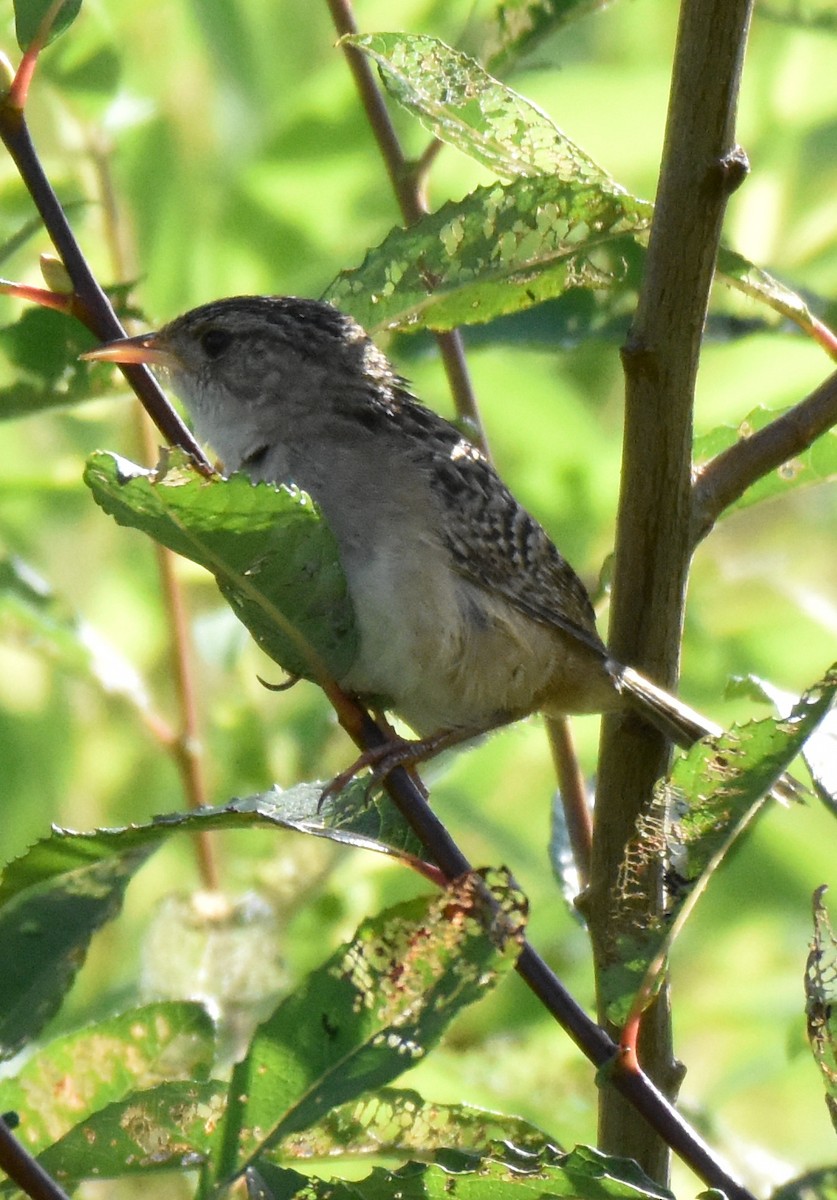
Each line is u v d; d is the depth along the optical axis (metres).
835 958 5.07
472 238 6.83
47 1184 4.27
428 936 5.03
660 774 6.36
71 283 6.08
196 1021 5.93
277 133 11.22
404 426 8.27
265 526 5.30
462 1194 4.93
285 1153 5.61
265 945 8.65
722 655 11.17
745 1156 8.64
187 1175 8.45
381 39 6.46
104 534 12.03
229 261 11.55
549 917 10.05
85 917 6.09
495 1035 9.22
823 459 7.58
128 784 11.16
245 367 8.46
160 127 11.46
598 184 6.66
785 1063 10.66
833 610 11.88
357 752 10.02
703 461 7.42
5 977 6.00
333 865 9.27
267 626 5.80
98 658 9.55
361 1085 4.98
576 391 12.18
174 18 11.77
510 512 8.25
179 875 10.66
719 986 11.06
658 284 5.75
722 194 5.63
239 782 9.94
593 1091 9.02
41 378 7.28
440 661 7.90
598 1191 4.80
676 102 5.64
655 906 6.00
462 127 6.82
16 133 6.01
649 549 6.14
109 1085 5.86
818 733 5.75
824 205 11.82
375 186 11.54
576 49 12.33
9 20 9.32
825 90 11.91
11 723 11.27
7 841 10.99
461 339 8.35
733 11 5.53
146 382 6.19
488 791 11.03
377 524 7.83
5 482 10.80
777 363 11.73
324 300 7.03
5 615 9.55
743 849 11.18
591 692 8.54
